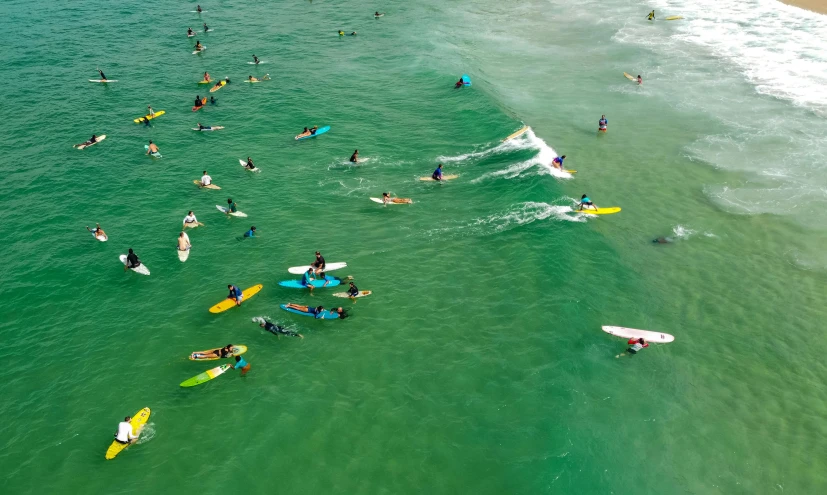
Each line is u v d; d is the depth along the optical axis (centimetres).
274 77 6506
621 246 3691
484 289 3328
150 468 2344
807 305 3222
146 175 4566
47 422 2555
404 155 4916
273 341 2984
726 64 6606
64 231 3869
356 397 2656
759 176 4450
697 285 3372
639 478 2297
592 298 3244
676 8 8856
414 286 3366
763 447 2447
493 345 2936
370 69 6762
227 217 4044
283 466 2344
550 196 4184
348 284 3384
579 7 9231
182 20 8444
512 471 2300
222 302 3209
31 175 4516
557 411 2564
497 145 4978
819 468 2364
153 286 3388
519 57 7169
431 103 5862
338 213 4116
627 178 4472
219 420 2545
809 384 2747
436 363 2836
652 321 3100
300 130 5347
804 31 7412
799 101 5612
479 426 2502
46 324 3112
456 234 3834
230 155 4888
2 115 5475
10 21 8144
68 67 6631
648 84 6228
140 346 2955
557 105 5822
